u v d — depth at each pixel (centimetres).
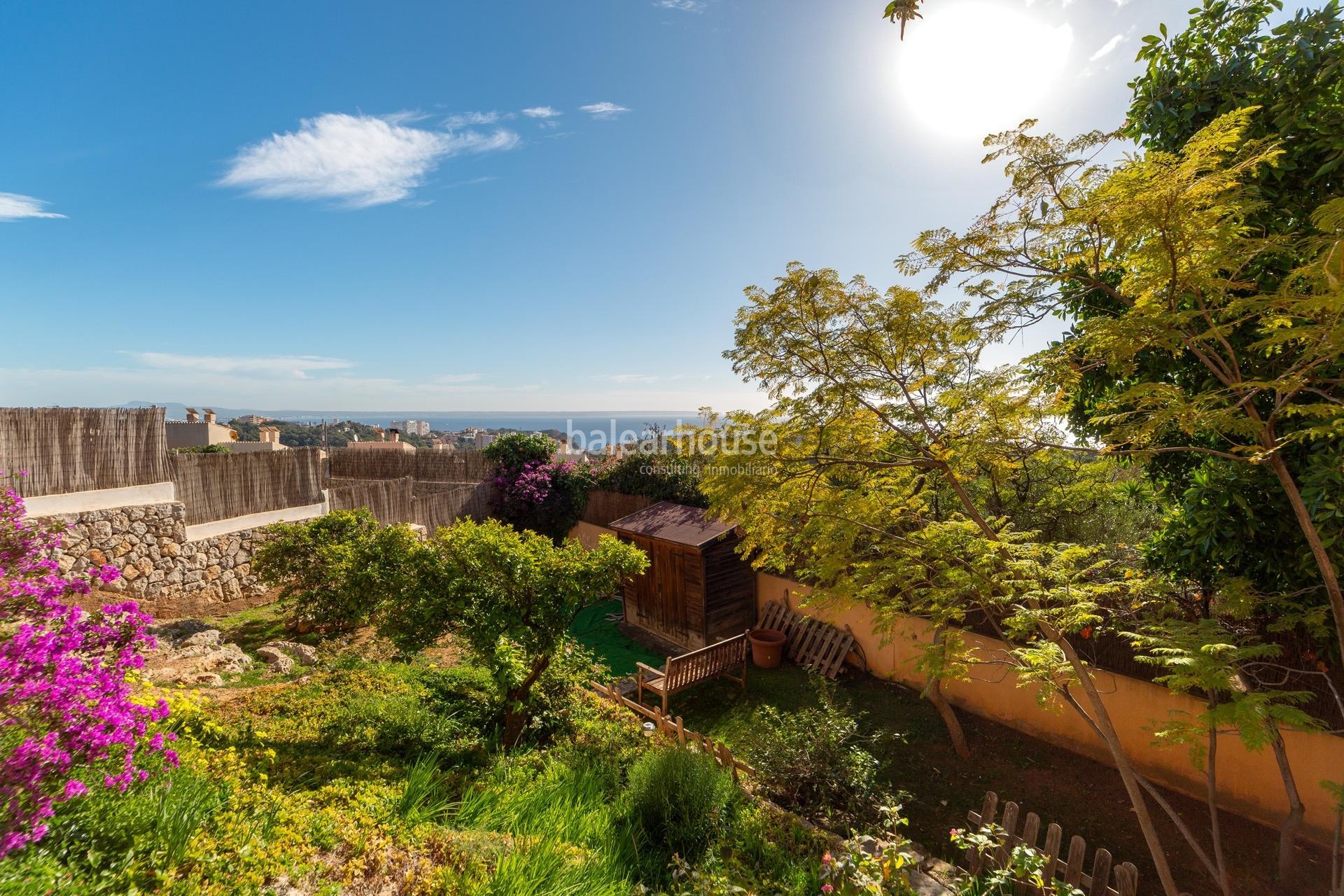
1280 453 479
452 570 641
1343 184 468
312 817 387
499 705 653
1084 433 677
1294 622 458
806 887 448
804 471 578
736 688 944
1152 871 538
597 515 1691
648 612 1220
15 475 393
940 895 491
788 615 1084
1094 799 641
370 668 795
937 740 769
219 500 1072
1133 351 385
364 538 895
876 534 578
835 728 628
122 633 352
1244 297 456
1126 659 679
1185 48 554
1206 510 515
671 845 484
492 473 1791
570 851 427
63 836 280
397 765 520
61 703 294
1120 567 610
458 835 418
